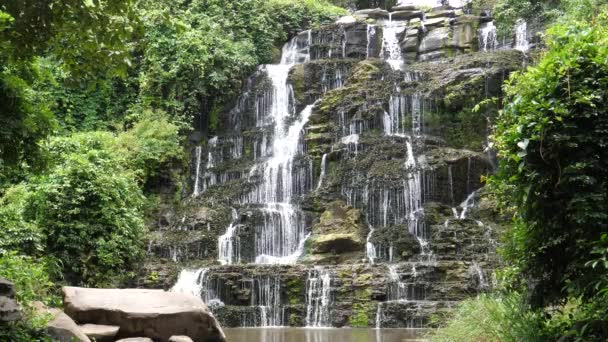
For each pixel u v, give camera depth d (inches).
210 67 892.0
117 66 315.0
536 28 913.5
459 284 570.9
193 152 837.2
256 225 711.1
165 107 878.4
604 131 237.1
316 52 985.5
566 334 244.8
